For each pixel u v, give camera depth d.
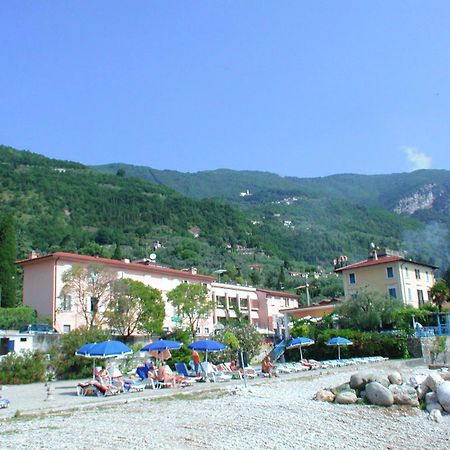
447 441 19.38
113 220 182.88
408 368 44.53
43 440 17.09
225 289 94.00
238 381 35.34
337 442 18.58
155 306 63.06
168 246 166.62
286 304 107.94
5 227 78.50
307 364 44.16
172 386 32.31
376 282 77.62
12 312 60.75
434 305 70.31
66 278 59.22
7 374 39.06
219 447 17.00
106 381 31.19
